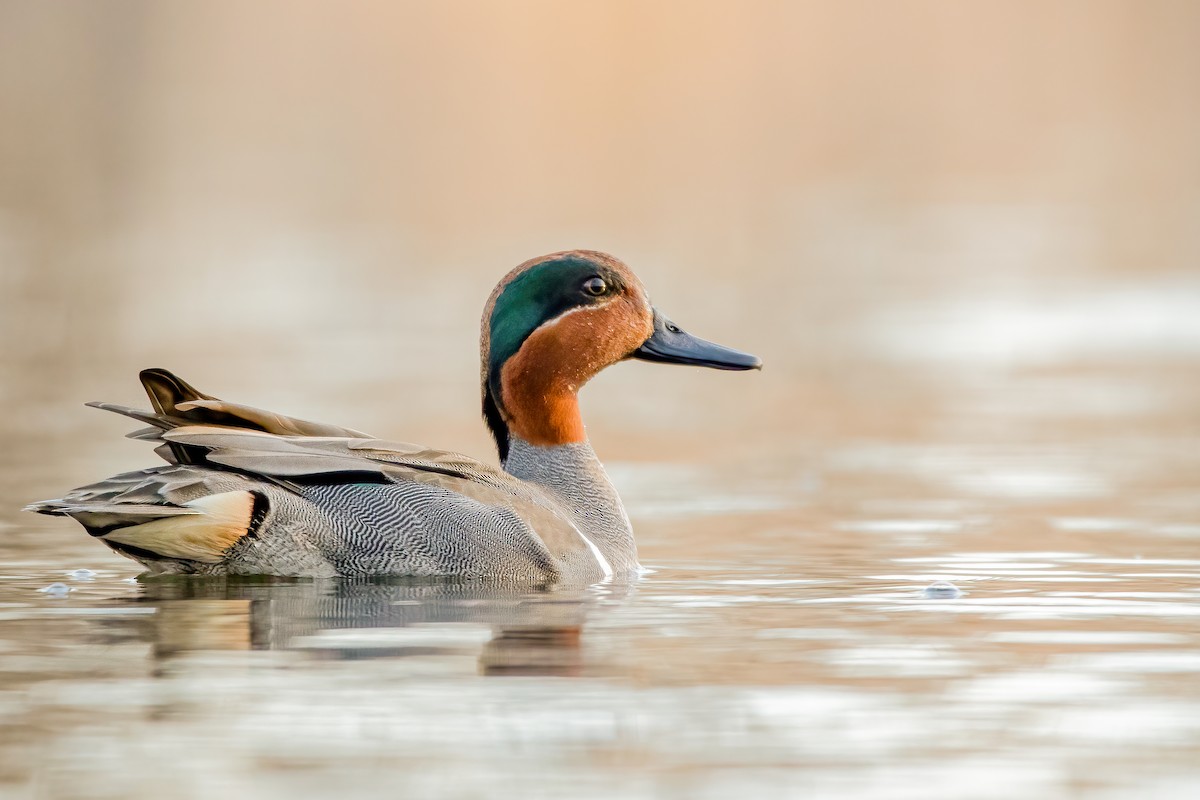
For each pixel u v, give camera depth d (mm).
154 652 8305
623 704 7410
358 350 26672
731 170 56188
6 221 45094
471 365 25000
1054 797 6355
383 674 7871
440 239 43062
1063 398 21547
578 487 11391
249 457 10023
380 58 64750
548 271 11586
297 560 10242
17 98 59281
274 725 7125
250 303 32656
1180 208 46375
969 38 62844
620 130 63500
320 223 46438
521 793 6375
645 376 24938
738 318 29969
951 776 6559
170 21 62531
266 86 64688
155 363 24578
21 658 8164
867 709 7371
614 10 64062
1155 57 62594
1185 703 7461
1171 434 18500
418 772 6570
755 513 13906
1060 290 33438
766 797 6348
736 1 63719
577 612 9430
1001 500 14461
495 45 64375
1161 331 28438
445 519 10320
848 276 36094
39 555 11438
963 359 25562
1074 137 59750
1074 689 7680
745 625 9062
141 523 9922
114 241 42094
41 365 24281
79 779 6496
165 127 61312
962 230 43594
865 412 20766
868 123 62469
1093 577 10719
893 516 13656
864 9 63188
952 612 9469
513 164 57625
